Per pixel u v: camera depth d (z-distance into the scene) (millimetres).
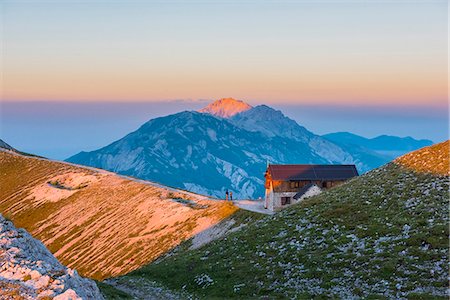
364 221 56750
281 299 45906
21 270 37844
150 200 138250
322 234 57312
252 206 119625
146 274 73500
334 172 121188
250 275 54625
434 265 42500
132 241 113875
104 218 142875
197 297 54500
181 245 97000
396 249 46969
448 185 58469
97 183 174750
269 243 61562
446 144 74125
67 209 161375
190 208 117938
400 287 40875
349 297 42188
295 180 116438
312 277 48312
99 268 109500
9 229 46062
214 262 64062
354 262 47906
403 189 62094
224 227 95875
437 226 48312
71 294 34000
